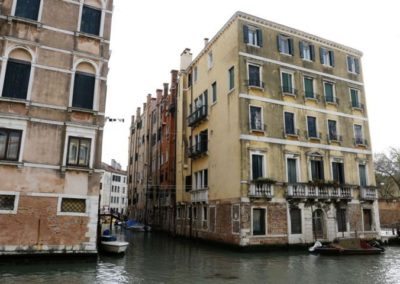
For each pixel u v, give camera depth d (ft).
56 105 48.73
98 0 55.36
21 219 44.06
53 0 51.93
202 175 83.56
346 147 79.66
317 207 71.20
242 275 41.32
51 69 49.55
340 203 74.18
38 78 48.49
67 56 50.96
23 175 45.16
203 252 62.69
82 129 49.47
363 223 77.00
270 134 70.23
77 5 53.42
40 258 44.24
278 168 69.36
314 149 74.79
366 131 84.58
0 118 45.16
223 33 78.59
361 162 81.10
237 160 66.85
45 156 46.75
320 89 79.77
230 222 67.21
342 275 41.75
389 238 81.00
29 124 46.75
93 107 51.13
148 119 144.36
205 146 82.58
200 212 82.17
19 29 48.91
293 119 74.43
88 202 48.11
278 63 75.31
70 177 47.75
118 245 55.77
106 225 153.69
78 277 37.40
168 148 108.68
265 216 65.67
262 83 71.77
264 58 73.67
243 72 70.49
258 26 75.15
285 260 53.78
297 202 69.00
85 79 51.78
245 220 63.57
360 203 77.51
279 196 67.82
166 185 108.68
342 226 73.77
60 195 46.62
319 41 82.84
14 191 44.29
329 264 50.01
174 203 100.42
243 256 57.82
